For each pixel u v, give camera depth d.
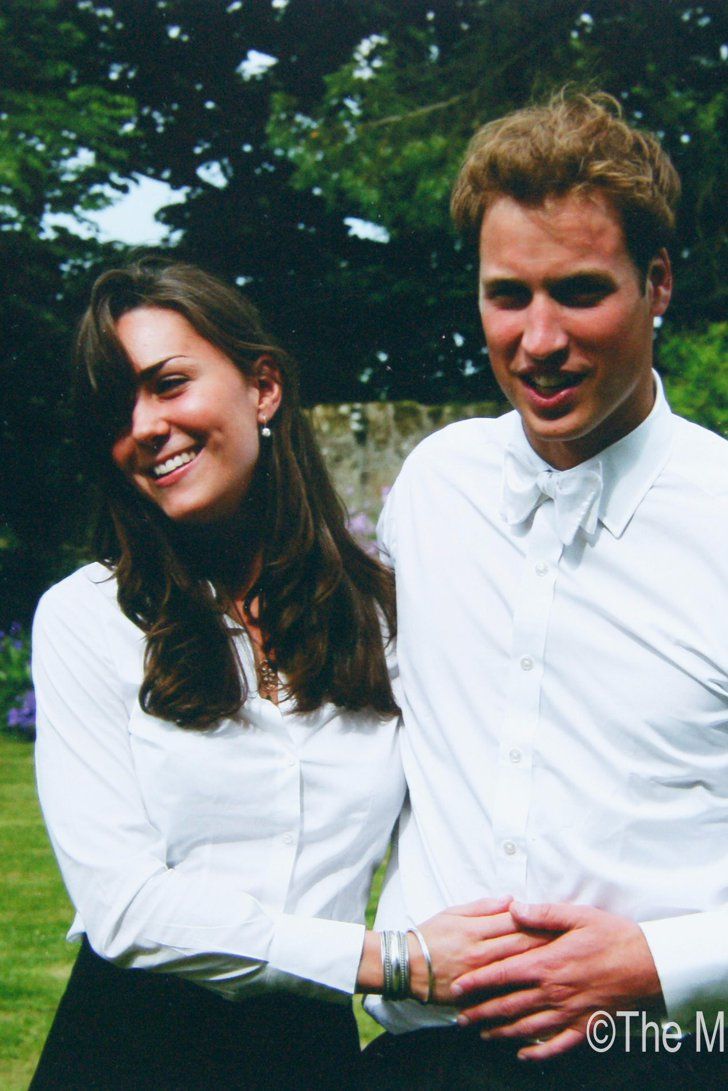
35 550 13.32
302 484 2.39
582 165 1.96
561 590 2.12
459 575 2.23
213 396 2.28
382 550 2.56
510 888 2.12
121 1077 2.15
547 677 2.12
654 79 12.66
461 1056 2.17
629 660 2.06
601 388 2.03
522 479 2.18
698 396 10.51
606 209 1.98
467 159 2.10
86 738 2.24
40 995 4.35
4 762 8.10
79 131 13.43
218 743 2.21
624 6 12.53
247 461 2.33
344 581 2.36
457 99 12.99
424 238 14.95
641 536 2.09
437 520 2.29
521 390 2.06
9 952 4.73
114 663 2.25
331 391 16.31
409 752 2.31
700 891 2.04
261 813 2.22
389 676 2.38
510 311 2.04
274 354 2.39
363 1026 4.09
